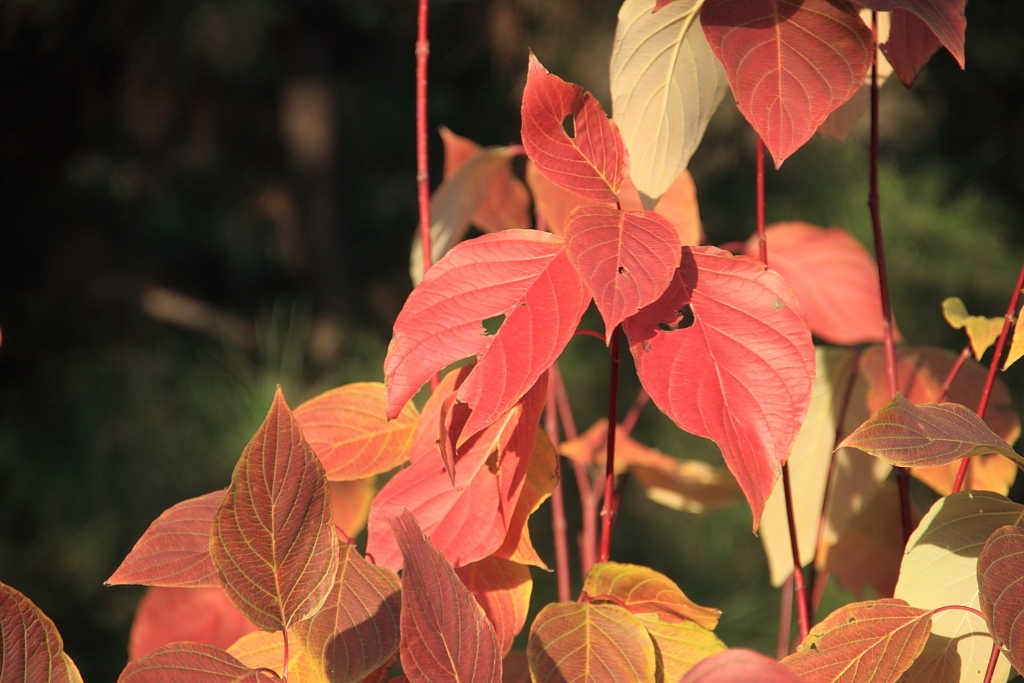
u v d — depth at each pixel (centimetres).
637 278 81
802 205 375
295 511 81
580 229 83
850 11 85
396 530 79
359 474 91
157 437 324
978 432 83
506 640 88
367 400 92
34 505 306
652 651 84
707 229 381
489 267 84
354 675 83
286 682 82
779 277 84
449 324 83
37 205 382
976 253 363
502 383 82
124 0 369
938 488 100
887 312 97
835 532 103
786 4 85
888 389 103
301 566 81
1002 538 82
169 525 86
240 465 80
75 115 376
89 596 286
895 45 92
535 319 83
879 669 84
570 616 85
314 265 544
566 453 124
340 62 549
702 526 298
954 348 335
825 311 115
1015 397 300
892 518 107
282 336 482
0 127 353
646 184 91
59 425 338
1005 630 80
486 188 109
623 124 90
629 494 314
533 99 84
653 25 88
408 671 79
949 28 83
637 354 84
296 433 81
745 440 82
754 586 266
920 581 86
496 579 89
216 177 532
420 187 97
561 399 126
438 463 87
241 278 539
